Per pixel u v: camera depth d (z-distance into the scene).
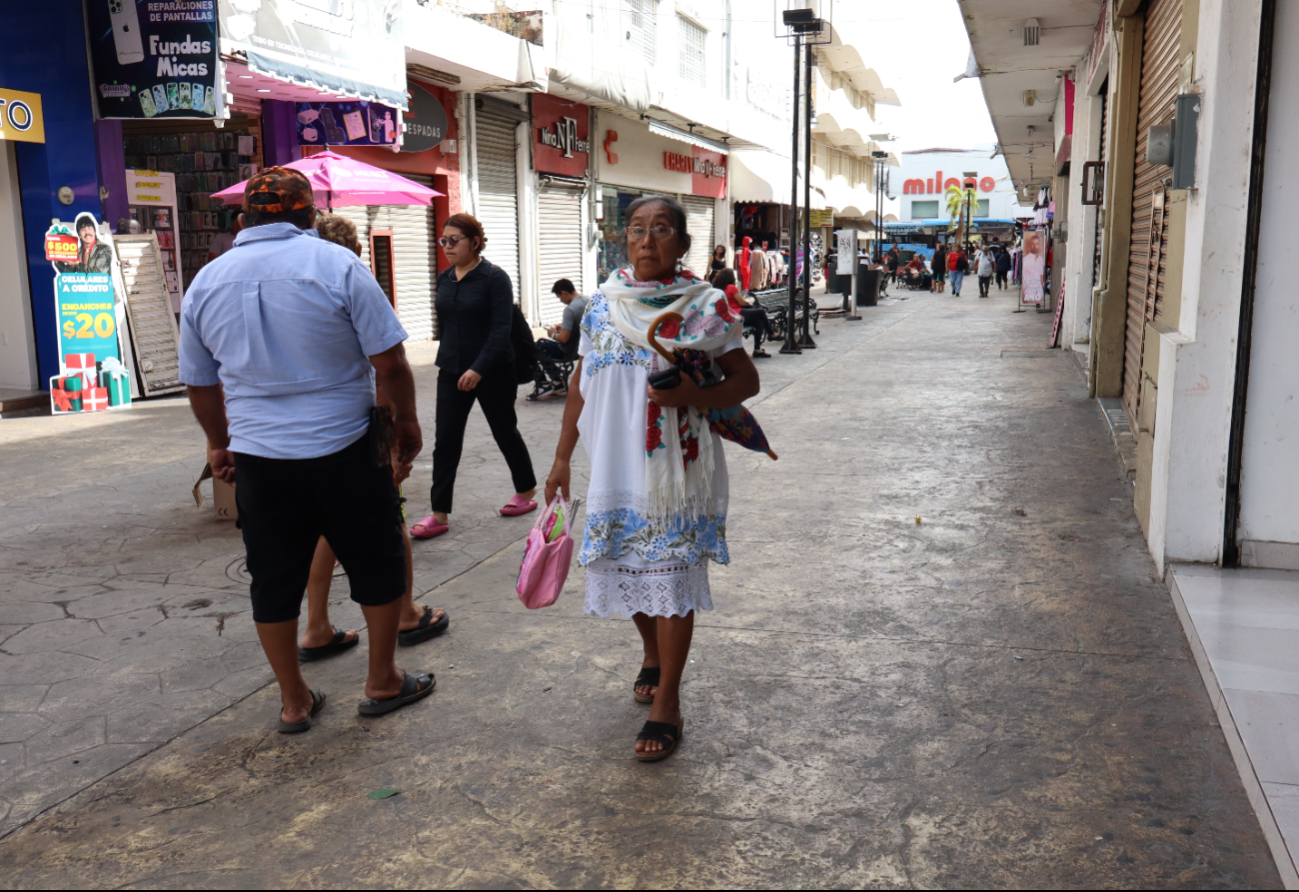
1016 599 4.30
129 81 10.29
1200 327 4.21
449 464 5.46
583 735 3.21
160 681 3.68
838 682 3.54
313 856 2.59
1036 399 9.65
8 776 3.01
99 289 10.30
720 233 30.50
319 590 3.82
